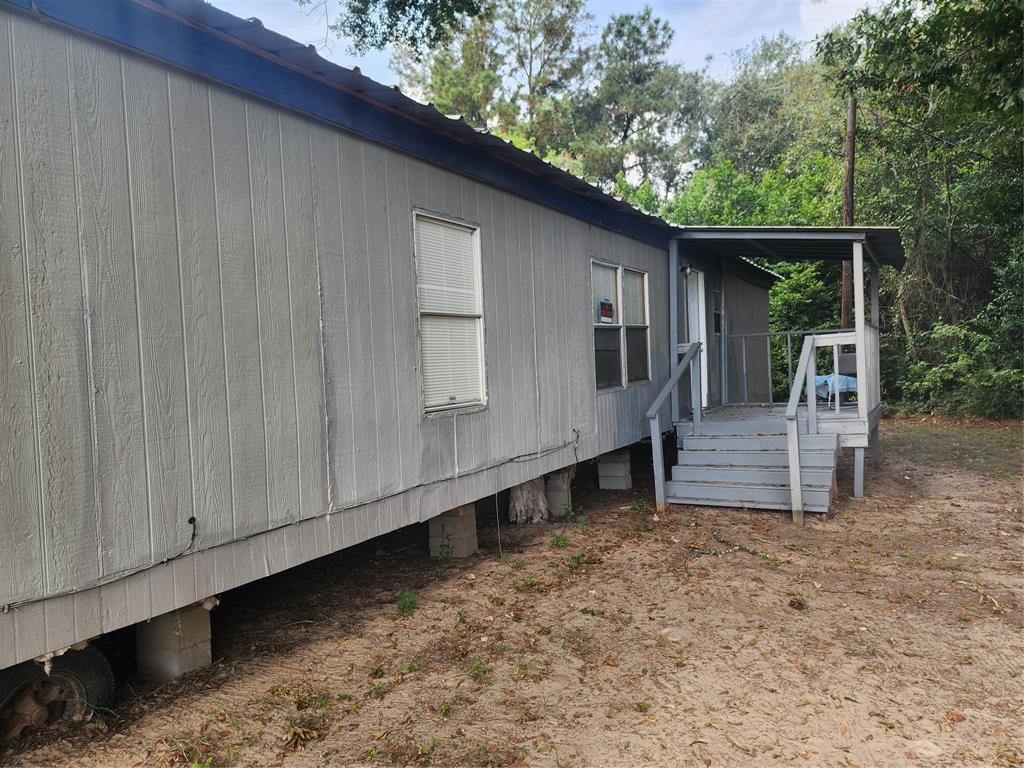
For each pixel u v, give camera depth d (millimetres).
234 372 3830
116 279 3252
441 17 13992
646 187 27656
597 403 8195
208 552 3684
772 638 4445
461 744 3254
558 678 3934
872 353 9883
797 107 29828
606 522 7492
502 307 6426
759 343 15234
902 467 10594
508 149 5953
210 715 3471
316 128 4426
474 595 5273
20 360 2875
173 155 3533
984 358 16516
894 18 11508
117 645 4223
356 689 3803
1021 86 10359
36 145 2949
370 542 6723
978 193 16531
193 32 3600
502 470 6363
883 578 5578
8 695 3045
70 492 3047
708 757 3145
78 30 3098
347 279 4633
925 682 3848
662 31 34750
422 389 5336
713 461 8219
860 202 18953
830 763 3096
